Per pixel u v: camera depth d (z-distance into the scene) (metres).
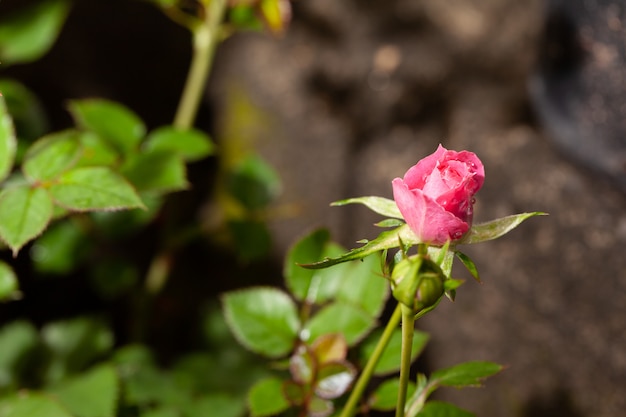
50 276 0.89
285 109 0.89
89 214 0.70
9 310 0.89
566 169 0.72
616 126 0.68
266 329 0.60
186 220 0.96
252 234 0.72
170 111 1.00
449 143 0.78
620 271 0.69
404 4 0.84
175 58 0.99
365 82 0.84
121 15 0.95
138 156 0.64
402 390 0.52
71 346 0.68
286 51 0.90
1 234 0.56
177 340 0.93
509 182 0.73
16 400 0.60
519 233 0.73
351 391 0.59
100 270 0.74
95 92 0.94
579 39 0.68
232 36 0.95
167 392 0.67
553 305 0.72
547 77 0.71
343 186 0.83
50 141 0.59
